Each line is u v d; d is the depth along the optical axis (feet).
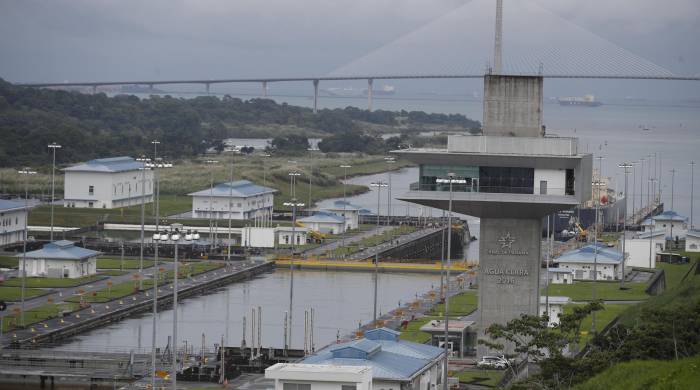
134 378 635.25
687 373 486.79
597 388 504.84
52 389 616.39
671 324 574.97
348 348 555.69
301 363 542.16
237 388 610.65
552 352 547.49
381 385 529.86
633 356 554.46
